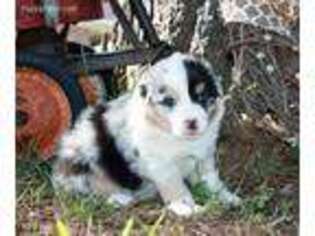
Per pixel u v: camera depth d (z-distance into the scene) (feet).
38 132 4.60
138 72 4.77
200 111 4.15
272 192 4.44
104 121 4.39
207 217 4.23
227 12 4.99
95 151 4.38
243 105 4.97
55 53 4.62
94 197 4.35
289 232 4.18
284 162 4.73
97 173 4.40
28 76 4.59
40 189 4.34
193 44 5.06
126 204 4.33
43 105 4.61
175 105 4.15
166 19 5.16
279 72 4.95
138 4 4.58
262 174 4.63
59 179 4.43
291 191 4.45
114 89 4.83
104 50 5.13
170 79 4.15
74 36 5.09
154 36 4.57
